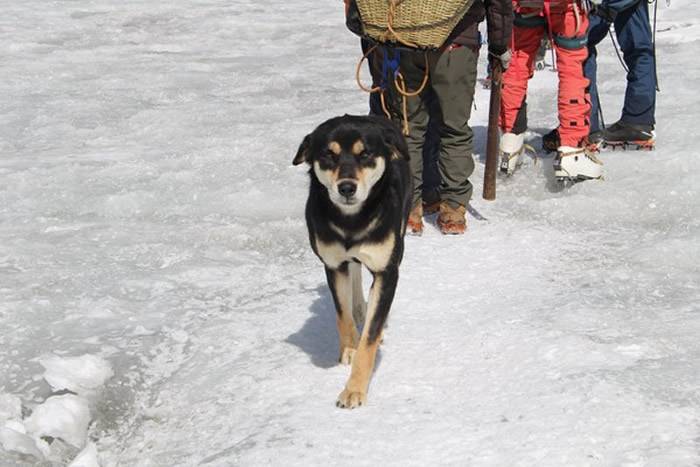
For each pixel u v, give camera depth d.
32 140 12.38
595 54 11.03
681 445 5.13
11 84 15.20
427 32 7.93
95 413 6.14
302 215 9.52
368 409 5.81
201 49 18.20
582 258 8.31
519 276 7.95
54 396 6.19
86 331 7.08
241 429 5.73
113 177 10.70
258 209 9.73
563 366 6.13
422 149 8.99
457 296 7.57
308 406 5.89
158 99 14.41
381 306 6.03
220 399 6.14
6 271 8.14
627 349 6.32
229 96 14.55
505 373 6.15
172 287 7.88
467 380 6.12
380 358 6.49
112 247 8.75
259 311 7.43
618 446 5.18
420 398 5.93
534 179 10.44
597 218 9.29
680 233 8.73
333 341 6.89
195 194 10.12
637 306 7.18
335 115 13.06
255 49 18.20
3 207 9.82
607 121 12.35
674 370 6.00
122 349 6.82
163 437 5.86
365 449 5.32
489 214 9.52
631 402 5.60
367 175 5.88
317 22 20.67
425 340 6.73
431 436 5.42
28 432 5.84
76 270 8.19
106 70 16.34
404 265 8.20
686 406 5.56
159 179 10.59
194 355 6.78
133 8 21.98
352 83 15.21
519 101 10.16
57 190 10.28
